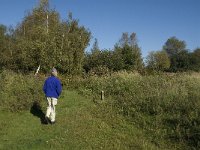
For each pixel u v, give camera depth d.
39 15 36.34
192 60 50.88
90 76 26.14
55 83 14.32
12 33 44.41
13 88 18.41
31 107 16.47
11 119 14.95
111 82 21.86
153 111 15.27
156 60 52.38
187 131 12.62
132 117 15.16
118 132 13.46
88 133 13.27
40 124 14.33
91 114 16.09
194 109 14.30
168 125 13.68
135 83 21.06
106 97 19.64
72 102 18.58
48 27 33.75
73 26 30.28
